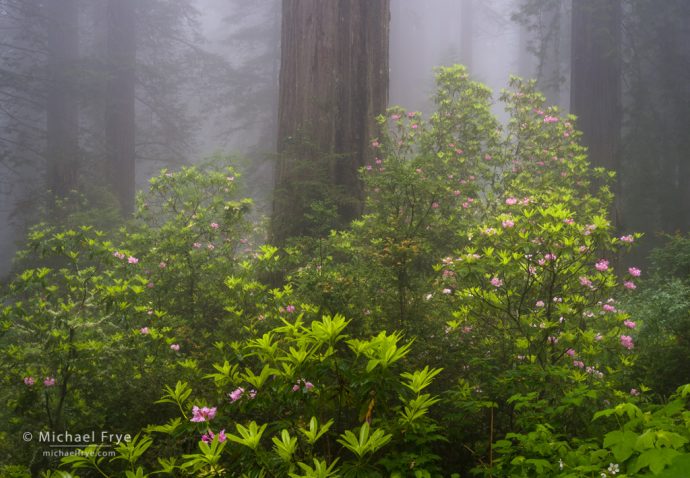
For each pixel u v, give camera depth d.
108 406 3.16
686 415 1.76
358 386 1.92
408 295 3.84
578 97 11.29
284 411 2.38
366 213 6.77
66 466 2.83
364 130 7.04
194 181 5.45
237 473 1.86
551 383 2.77
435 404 2.91
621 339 3.36
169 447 2.63
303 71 7.07
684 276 6.59
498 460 2.17
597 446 2.02
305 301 3.85
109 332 3.52
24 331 3.37
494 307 3.39
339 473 1.78
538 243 3.31
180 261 4.75
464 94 6.32
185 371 3.28
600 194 5.33
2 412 3.08
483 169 5.91
